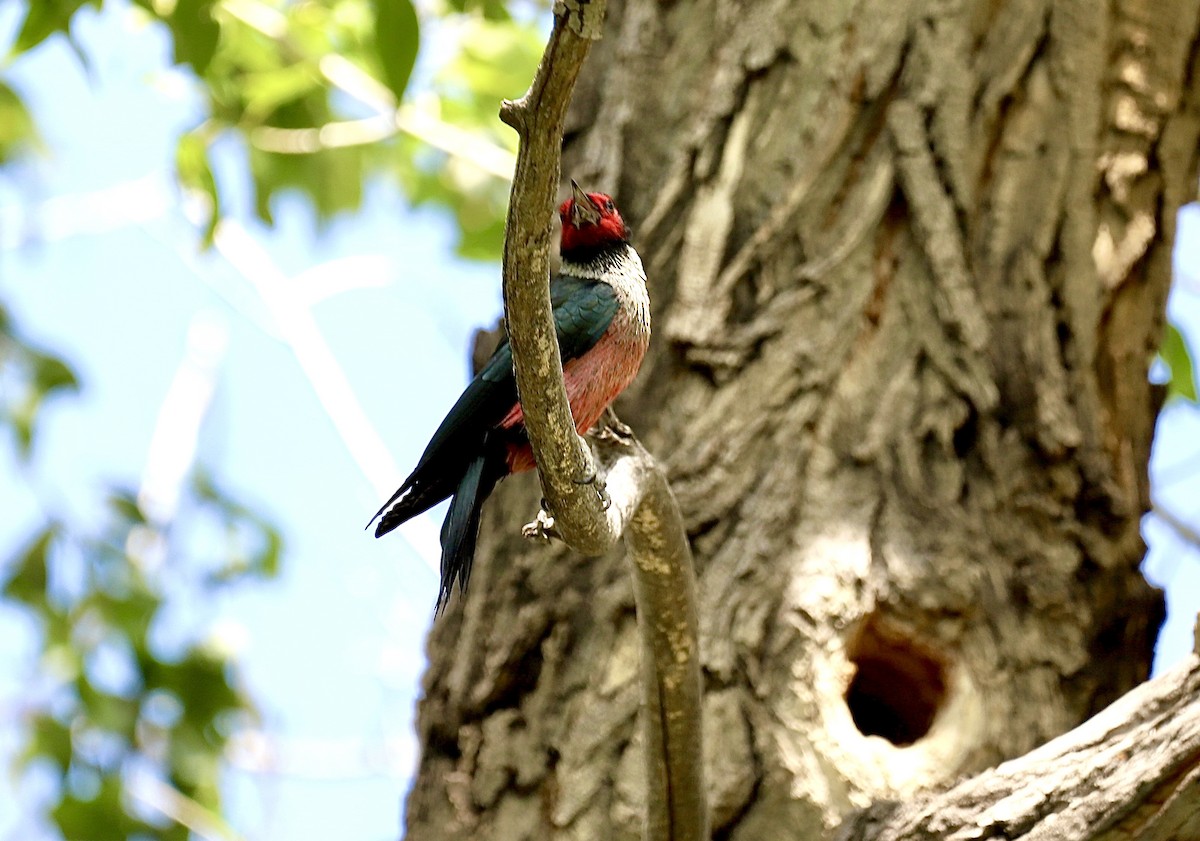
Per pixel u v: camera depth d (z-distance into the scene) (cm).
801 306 838
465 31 1359
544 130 445
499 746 768
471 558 690
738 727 734
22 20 1138
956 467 804
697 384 830
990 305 846
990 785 644
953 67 886
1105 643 788
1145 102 919
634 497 588
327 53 1335
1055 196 872
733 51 909
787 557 775
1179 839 595
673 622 627
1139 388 883
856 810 709
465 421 741
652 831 659
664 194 881
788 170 874
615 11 976
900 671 791
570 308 777
